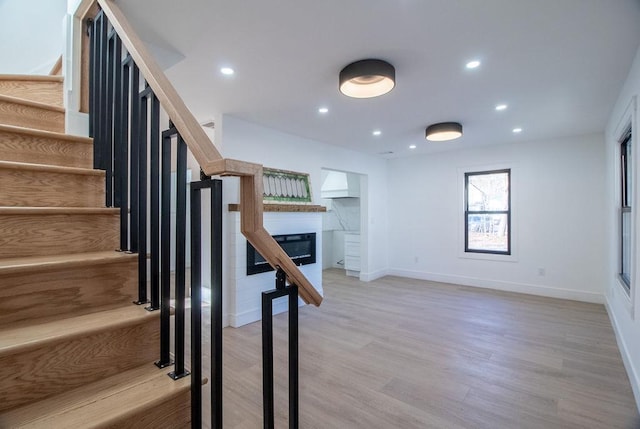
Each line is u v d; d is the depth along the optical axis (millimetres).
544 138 4684
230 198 3662
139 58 1208
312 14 1808
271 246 913
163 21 1865
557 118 3684
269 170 4078
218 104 3246
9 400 911
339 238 7383
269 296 990
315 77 2625
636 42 2061
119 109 1473
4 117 1672
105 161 1602
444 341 3129
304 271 4414
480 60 2318
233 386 2311
